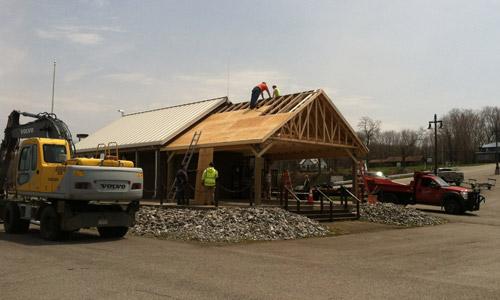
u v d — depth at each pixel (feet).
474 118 417.08
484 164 350.64
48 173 48.42
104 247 43.39
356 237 57.36
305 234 56.75
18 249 41.42
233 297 24.90
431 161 344.69
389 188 106.73
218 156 92.53
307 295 25.82
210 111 95.14
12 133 60.23
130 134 101.04
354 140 92.17
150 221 58.18
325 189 98.78
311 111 83.15
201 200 72.49
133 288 26.58
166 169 90.07
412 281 30.37
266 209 61.11
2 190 59.16
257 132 72.08
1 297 24.43
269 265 35.50
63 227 46.60
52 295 24.85
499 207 114.73
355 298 25.36
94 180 46.52
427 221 79.00
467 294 26.84
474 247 48.98
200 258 38.09
